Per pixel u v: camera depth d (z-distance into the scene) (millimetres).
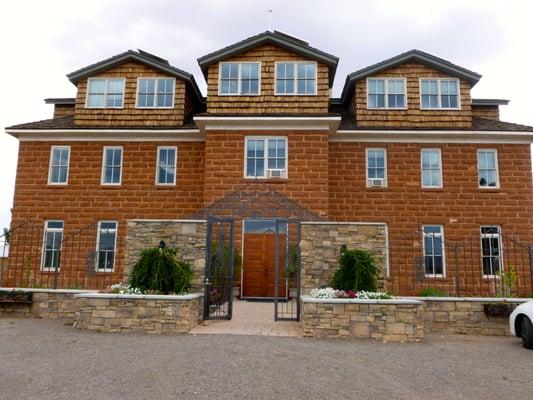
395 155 15703
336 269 9562
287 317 10062
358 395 4934
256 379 5430
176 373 5621
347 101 18141
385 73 16250
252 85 15570
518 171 15461
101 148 16234
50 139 16328
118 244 15594
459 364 6406
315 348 7172
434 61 15969
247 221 14539
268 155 14984
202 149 16109
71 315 10047
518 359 6844
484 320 9188
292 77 15570
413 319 8102
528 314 7730
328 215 15008
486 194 15359
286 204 12297
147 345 7184
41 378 5379
